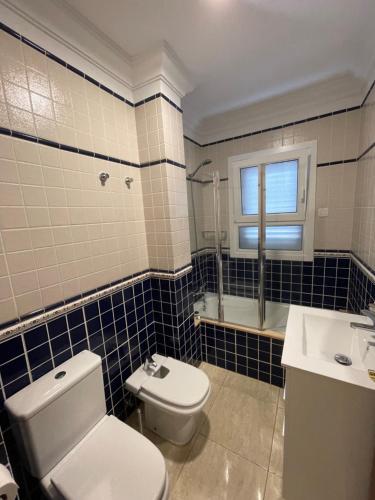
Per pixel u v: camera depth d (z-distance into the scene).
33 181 0.97
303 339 1.07
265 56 1.48
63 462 0.91
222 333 1.93
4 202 0.88
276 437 1.36
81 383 1.00
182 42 1.30
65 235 1.11
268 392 1.70
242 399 1.64
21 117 0.92
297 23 1.21
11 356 0.92
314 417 0.88
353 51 1.47
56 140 1.06
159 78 1.40
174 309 1.66
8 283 0.90
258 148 2.27
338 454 0.87
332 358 1.11
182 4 1.05
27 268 0.96
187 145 2.30
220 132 2.41
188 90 1.69
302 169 2.12
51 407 0.89
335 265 2.13
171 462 1.24
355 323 1.07
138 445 0.97
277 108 2.09
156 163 1.51
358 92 1.82
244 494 1.09
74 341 1.17
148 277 1.69
